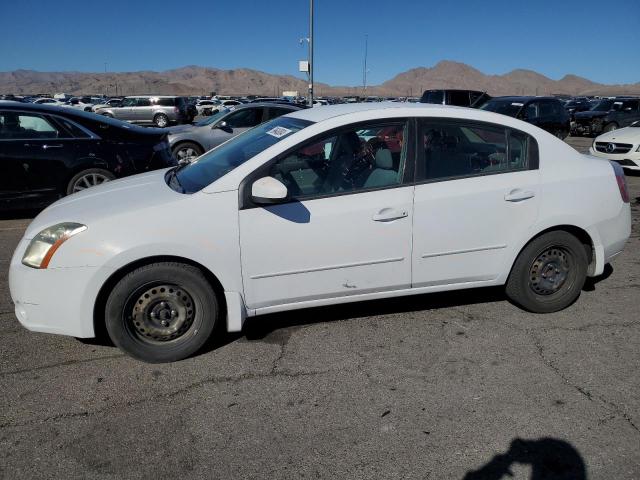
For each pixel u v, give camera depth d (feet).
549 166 12.46
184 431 8.83
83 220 10.39
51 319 10.41
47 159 21.31
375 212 11.27
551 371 10.64
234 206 10.69
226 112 35.78
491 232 12.12
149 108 97.55
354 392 9.93
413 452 8.33
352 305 13.76
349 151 11.41
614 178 13.14
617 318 13.05
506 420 9.09
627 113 67.05
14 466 8.00
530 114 46.65
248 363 10.96
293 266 11.10
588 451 8.34
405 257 11.69
